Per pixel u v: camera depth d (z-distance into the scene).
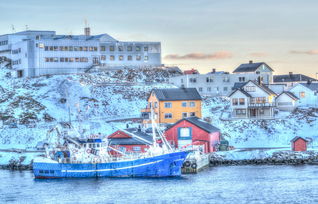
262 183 106.12
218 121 155.62
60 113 172.62
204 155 125.12
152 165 113.19
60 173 115.31
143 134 132.88
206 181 108.75
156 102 156.62
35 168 116.50
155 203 94.56
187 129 133.88
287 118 158.12
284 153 129.12
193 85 196.00
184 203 94.19
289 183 105.62
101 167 114.56
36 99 181.00
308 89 176.38
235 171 118.38
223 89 197.12
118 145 124.25
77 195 100.94
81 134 119.12
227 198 96.44
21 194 102.88
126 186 106.12
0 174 122.69
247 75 198.75
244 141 146.25
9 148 147.25
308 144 140.88
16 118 166.62
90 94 186.00
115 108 179.88
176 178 112.38
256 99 161.88
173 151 114.56
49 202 97.06
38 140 150.00
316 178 109.19
